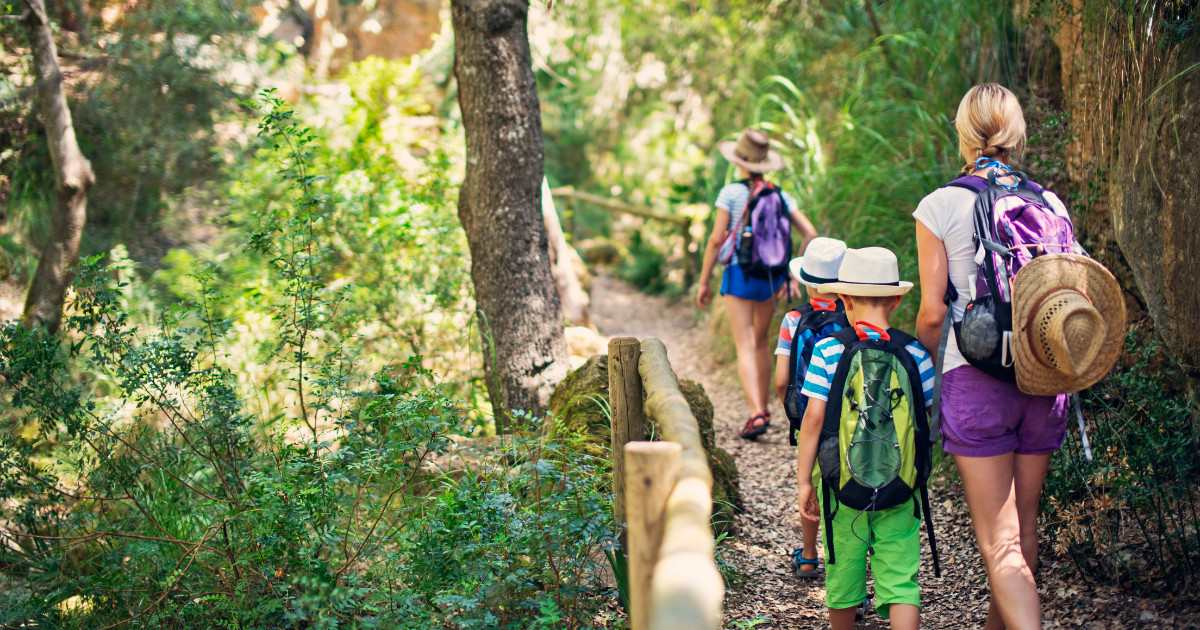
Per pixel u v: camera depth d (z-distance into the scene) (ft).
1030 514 8.60
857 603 8.76
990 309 7.93
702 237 31.48
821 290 9.06
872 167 19.22
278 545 9.37
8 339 10.51
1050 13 16.03
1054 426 8.28
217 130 24.08
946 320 8.29
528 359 15.74
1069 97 15.11
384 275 19.06
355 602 9.20
